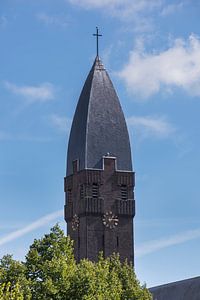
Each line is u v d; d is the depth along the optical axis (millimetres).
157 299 181250
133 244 197500
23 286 116688
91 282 120562
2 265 120250
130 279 142500
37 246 123000
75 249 197125
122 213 197750
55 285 118562
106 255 194500
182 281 177375
